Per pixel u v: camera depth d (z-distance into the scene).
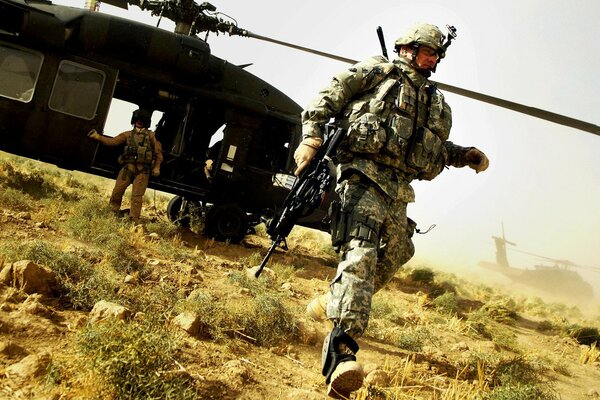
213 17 9.47
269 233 3.73
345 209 3.44
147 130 8.31
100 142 8.33
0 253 4.21
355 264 3.20
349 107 3.62
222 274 6.20
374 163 3.54
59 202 7.75
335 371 2.86
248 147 9.09
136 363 2.57
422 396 3.88
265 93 9.34
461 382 4.41
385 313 6.46
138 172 8.23
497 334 6.91
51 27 8.00
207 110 9.34
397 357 4.77
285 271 7.31
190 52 8.68
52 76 8.16
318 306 4.16
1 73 8.01
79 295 3.78
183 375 3.01
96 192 11.99
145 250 6.40
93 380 2.53
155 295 4.38
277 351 4.11
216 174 8.98
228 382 3.17
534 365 5.50
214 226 8.93
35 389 2.50
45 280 3.80
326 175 3.51
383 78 3.62
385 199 3.56
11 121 8.06
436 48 3.69
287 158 9.43
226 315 4.31
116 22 8.38
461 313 8.17
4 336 3.01
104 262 5.11
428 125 3.67
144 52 8.55
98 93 8.35
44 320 3.29
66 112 8.23
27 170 12.13
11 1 7.85
